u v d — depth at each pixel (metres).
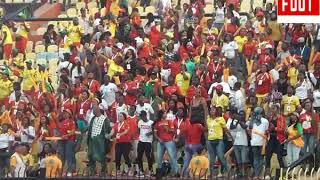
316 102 72.62
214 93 73.12
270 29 81.56
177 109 70.12
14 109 75.00
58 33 89.25
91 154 70.56
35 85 80.31
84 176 60.47
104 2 93.56
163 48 82.00
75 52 82.06
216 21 85.50
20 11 93.81
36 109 75.94
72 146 71.75
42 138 71.94
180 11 87.56
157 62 78.44
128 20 85.19
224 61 77.56
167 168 69.56
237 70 79.50
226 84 73.69
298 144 67.44
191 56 79.44
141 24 88.12
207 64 76.50
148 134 70.44
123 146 70.50
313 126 67.50
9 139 71.81
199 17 86.81
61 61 82.75
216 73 75.62
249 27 82.62
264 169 65.62
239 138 68.00
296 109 69.69
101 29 85.44
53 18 88.38
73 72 80.38
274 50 80.94
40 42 90.12
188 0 94.88
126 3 90.94
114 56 80.50
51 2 99.62
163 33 84.62
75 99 74.75
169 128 69.38
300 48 79.81
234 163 69.38
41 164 67.38
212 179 58.25
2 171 65.06
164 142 69.50
